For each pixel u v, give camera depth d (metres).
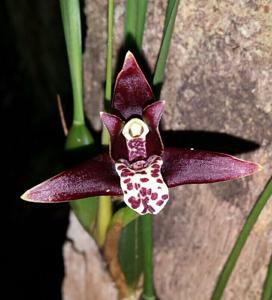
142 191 0.08
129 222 0.09
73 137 0.09
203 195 0.10
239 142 0.09
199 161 0.08
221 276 0.09
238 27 0.09
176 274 0.12
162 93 0.10
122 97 0.08
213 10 0.09
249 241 0.10
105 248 0.10
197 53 0.09
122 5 0.10
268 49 0.08
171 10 0.08
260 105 0.09
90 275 0.12
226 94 0.09
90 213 0.09
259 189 0.10
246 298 0.11
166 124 0.10
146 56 0.10
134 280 0.10
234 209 0.10
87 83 0.11
